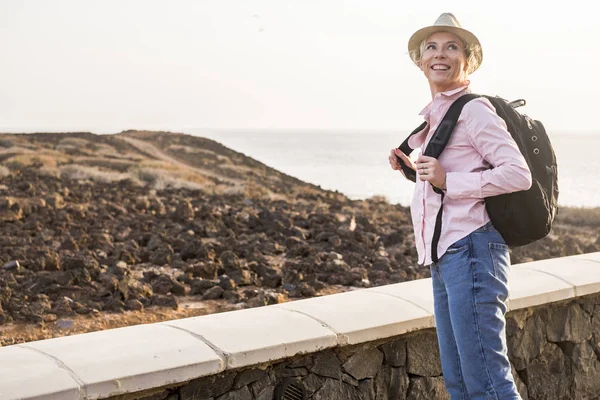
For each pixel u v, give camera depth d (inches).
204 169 2079.2
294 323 144.9
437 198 126.1
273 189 1305.4
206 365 125.0
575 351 186.1
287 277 339.6
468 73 130.7
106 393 115.3
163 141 2546.8
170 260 379.9
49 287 305.0
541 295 171.8
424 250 128.9
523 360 175.9
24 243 418.3
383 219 740.7
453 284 124.2
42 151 1823.3
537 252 507.8
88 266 344.5
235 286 323.0
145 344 130.8
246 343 132.8
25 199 625.0
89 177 1225.4
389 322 148.3
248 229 502.6
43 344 130.4
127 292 300.4
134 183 1127.6
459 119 122.5
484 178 118.5
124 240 447.2
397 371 156.4
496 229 123.9
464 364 124.9
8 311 277.9
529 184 118.2
